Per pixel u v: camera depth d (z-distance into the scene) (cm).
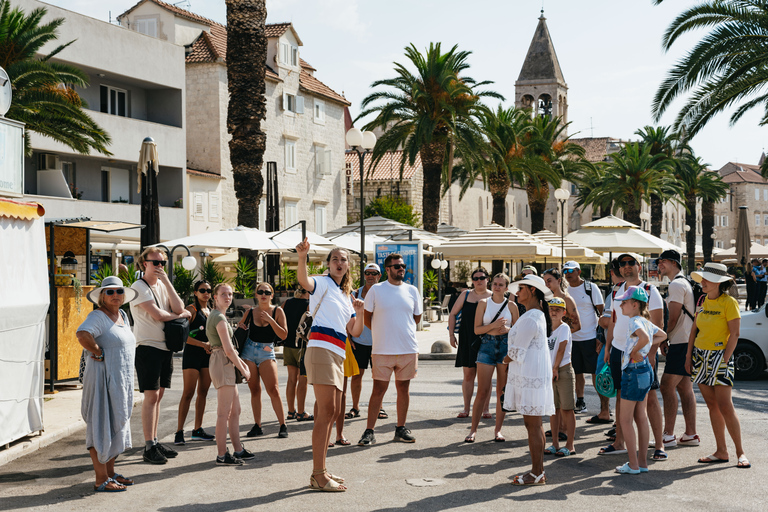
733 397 1177
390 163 5422
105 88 3362
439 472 735
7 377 814
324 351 676
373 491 666
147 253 777
